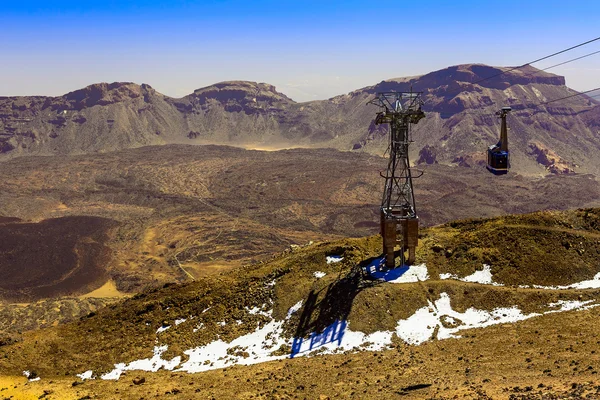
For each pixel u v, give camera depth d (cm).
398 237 9238
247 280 9350
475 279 8531
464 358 6281
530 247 8850
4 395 6788
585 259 8556
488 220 10312
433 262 9012
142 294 9850
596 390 4278
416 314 7825
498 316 7575
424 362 6359
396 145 9206
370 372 6284
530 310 7562
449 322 7575
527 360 5819
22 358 7956
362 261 9369
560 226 9456
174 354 7925
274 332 8094
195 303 9038
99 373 7594
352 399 5378
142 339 8400
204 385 6612
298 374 6556
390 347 7150
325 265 9375
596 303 7444
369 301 7994
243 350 7788
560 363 5522
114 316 9050
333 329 7769
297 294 8681
